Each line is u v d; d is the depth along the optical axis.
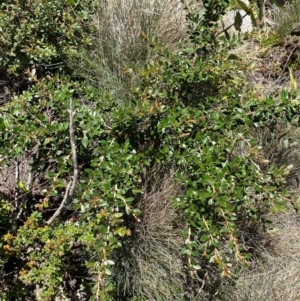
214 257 1.84
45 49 2.38
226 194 1.88
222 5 2.26
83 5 2.56
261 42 2.40
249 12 1.31
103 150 1.94
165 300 2.19
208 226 1.88
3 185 2.32
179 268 2.23
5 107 2.01
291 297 2.32
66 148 2.00
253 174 1.95
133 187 1.94
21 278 1.87
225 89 2.33
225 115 2.11
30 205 2.29
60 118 2.06
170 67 2.22
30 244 2.01
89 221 1.99
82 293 2.19
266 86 2.85
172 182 2.31
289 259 2.44
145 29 2.70
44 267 1.87
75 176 1.88
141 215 2.26
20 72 2.57
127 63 2.65
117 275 2.17
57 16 2.46
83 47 2.60
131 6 2.72
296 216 2.55
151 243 2.24
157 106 1.96
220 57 2.21
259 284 2.32
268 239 2.42
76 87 2.18
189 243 1.89
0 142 1.92
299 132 2.62
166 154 2.05
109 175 1.86
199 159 1.93
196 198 1.88
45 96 2.07
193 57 2.44
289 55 2.93
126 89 2.56
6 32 2.34
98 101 2.16
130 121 2.00
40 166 2.26
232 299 2.27
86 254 2.21
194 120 1.98
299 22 3.01
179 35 2.78
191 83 2.32
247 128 2.12
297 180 2.61
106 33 2.65
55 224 2.05
